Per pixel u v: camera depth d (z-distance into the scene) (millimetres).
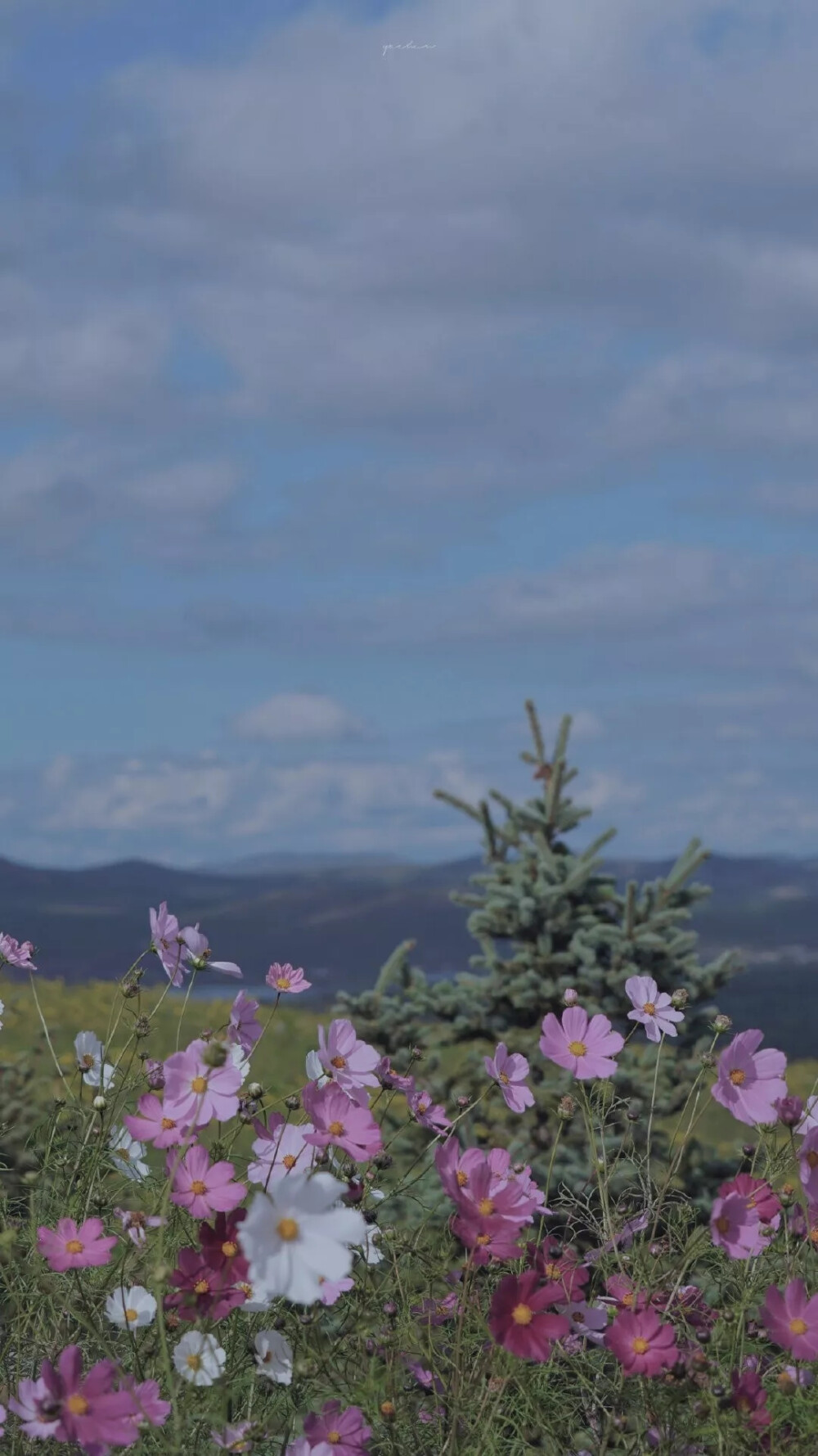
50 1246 2137
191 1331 2098
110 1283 2293
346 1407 2178
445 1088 4754
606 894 5180
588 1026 2609
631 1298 2283
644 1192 2623
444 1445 2145
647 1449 2125
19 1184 2686
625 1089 4441
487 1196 2115
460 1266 2469
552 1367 2326
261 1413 2205
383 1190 2662
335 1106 2236
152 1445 2012
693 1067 4566
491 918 5137
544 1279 2217
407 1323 2324
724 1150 4387
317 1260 1692
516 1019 4984
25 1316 2260
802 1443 2096
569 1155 4242
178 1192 2111
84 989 10078
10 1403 1925
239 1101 2357
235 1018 2547
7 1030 7965
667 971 4895
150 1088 2459
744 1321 2268
